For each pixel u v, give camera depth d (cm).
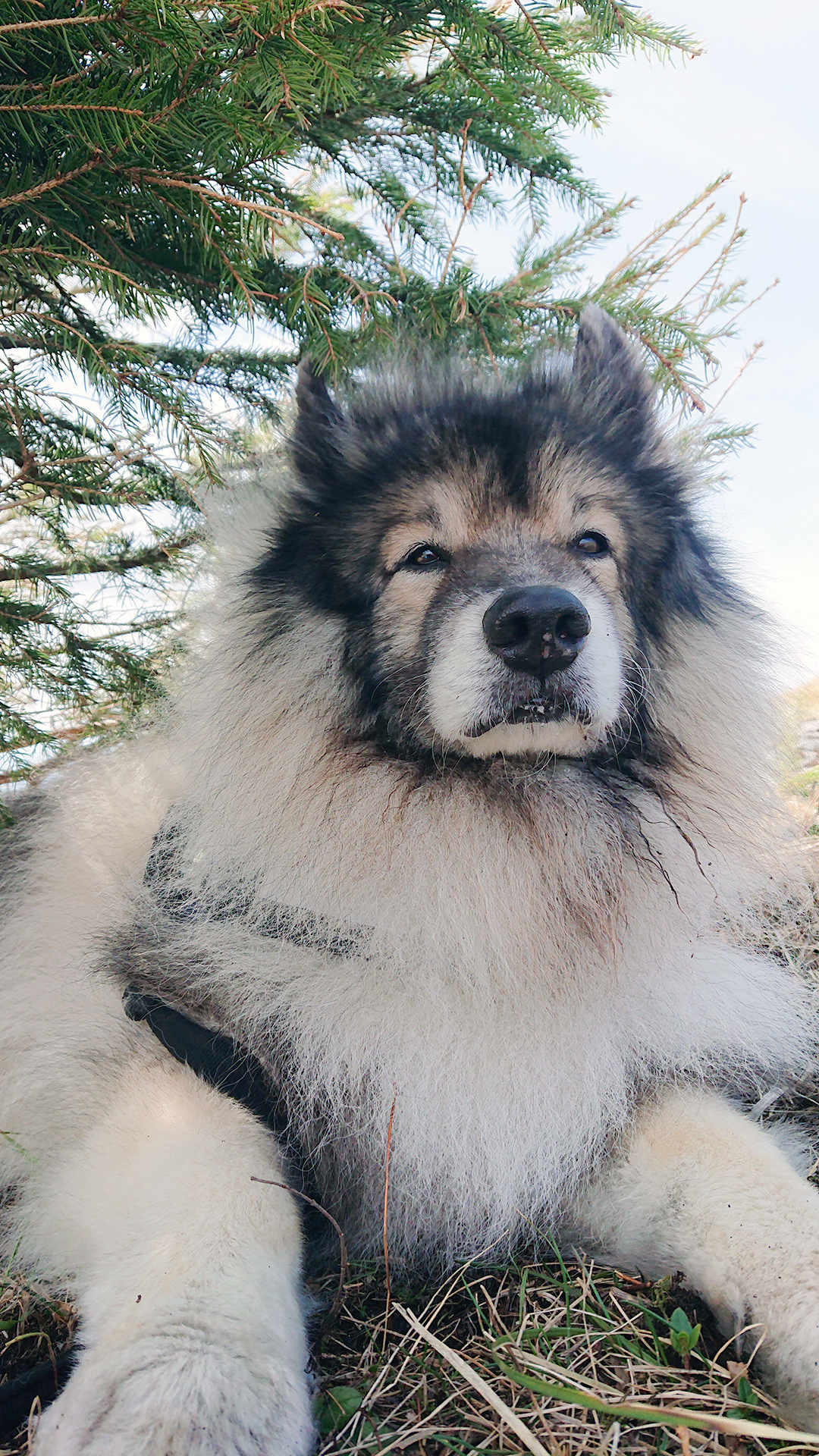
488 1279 45
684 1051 52
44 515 67
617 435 55
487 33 59
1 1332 43
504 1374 37
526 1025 48
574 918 49
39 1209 47
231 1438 33
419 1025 47
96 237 58
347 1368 40
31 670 64
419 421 54
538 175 75
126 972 50
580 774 51
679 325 78
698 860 50
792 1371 37
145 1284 38
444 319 73
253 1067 46
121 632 72
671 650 54
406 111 71
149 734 62
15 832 64
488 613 46
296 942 49
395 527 51
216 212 54
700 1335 41
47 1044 51
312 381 57
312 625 52
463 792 49
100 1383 35
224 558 58
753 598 60
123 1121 45
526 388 57
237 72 50
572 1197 48
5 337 63
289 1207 42
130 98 49
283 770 51
